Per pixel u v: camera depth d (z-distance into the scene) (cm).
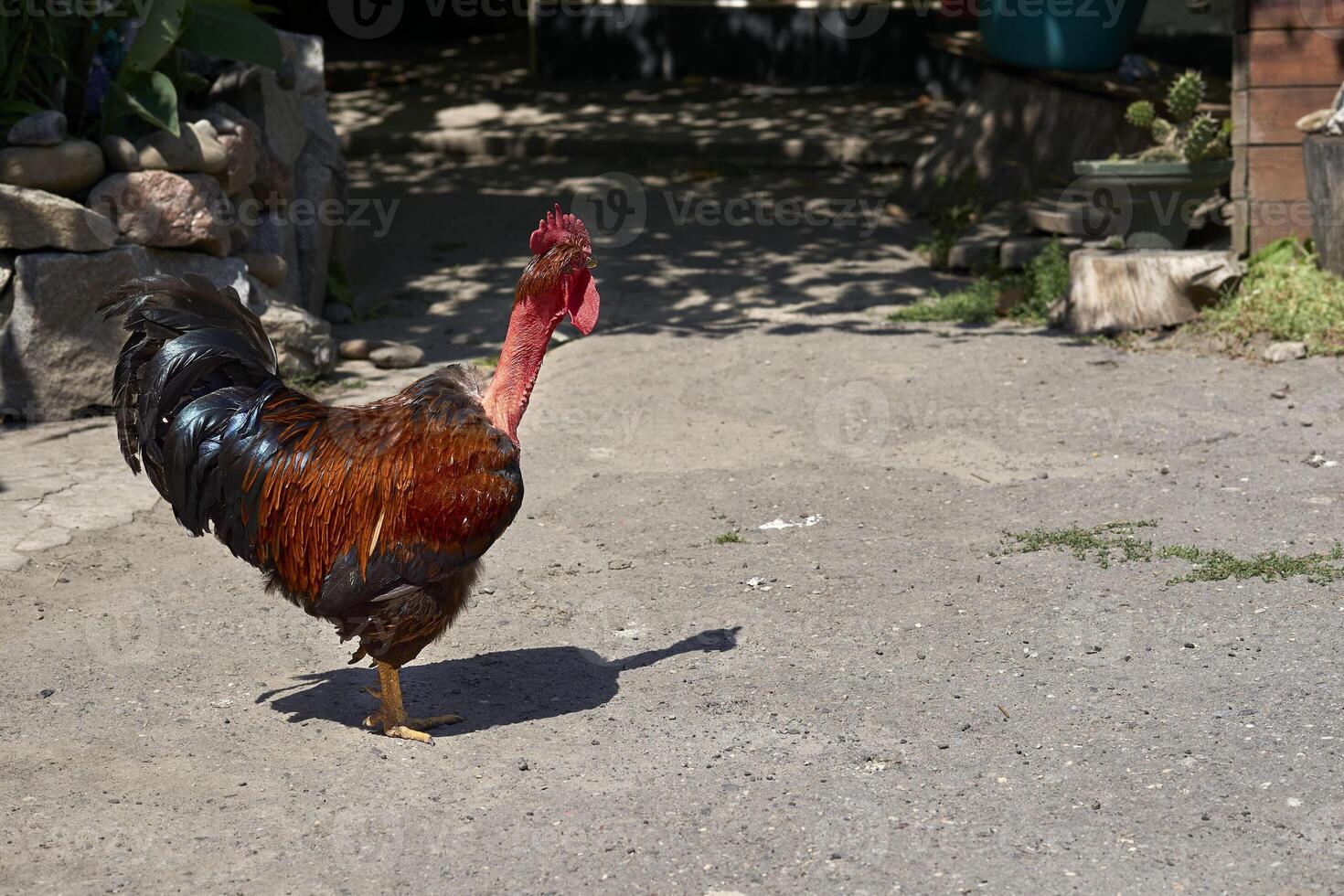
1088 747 493
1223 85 1334
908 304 1209
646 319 1177
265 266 1032
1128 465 797
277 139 1092
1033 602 620
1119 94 1326
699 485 804
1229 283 1041
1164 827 440
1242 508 718
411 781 486
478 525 484
